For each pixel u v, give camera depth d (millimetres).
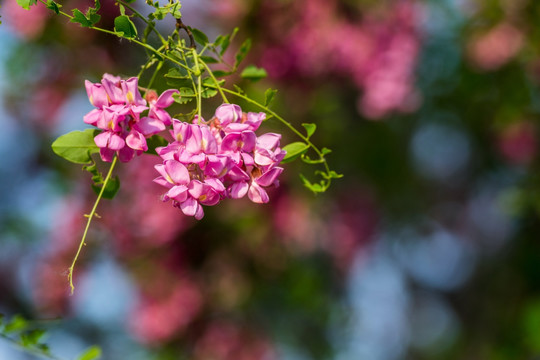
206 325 7270
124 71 5113
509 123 7727
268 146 2324
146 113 2383
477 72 7438
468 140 8711
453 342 10859
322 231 7520
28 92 6828
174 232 6742
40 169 7801
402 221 9008
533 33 7113
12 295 8336
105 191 2438
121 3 2324
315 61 6410
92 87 2320
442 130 8469
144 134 2320
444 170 9773
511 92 7453
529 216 8844
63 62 6125
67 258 6922
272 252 6863
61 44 5773
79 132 2445
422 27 6859
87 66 5648
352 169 7887
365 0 6531
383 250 9492
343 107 7254
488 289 9969
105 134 2309
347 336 8242
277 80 6449
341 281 8258
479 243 10383
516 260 9344
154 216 6699
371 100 6570
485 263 10273
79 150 2447
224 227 6773
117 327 8297
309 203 6824
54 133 7469
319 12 6352
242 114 2350
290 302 7371
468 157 9227
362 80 6566
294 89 6602
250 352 7363
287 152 2613
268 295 7320
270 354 7465
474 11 7203
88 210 6895
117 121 2291
